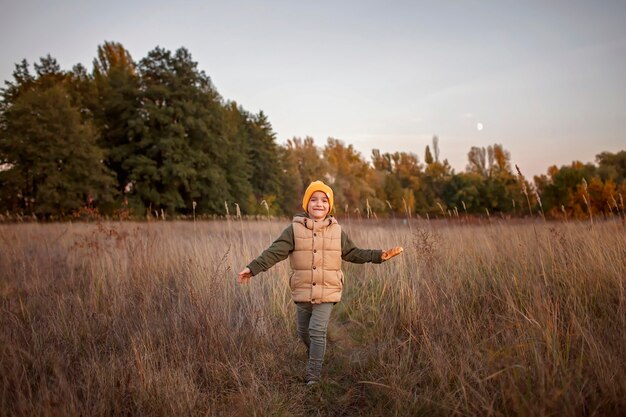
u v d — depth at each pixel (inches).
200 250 205.6
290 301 157.5
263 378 107.0
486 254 184.4
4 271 192.9
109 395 88.8
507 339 105.3
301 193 2064.5
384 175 2706.7
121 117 1243.8
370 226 295.9
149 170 1130.7
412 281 151.3
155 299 153.9
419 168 2839.6
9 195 963.3
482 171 2856.8
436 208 329.7
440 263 173.3
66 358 108.0
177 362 106.8
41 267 204.7
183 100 1220.5
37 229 361.4
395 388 94.1
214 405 90.5
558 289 137.5
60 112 998.4
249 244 226.7
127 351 110.9
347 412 95.5
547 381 81.4
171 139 1157.1
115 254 207.2
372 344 127.1
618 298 122.4
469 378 92.0
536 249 170.7
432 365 101.8
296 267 115.3
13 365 97.7
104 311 142.3
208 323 120.7
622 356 90.5
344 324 154.4
